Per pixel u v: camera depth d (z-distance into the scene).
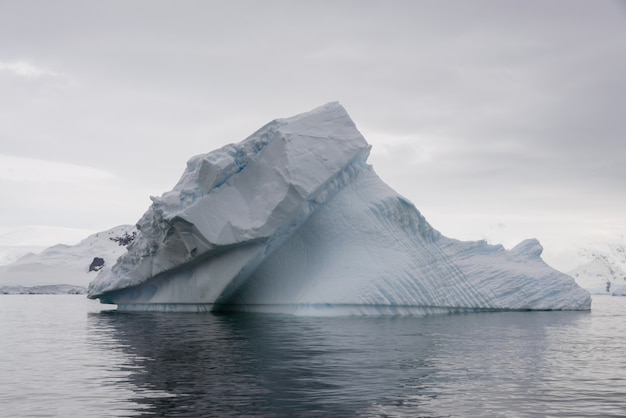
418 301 32.31
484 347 17.52
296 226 32.41
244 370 13.01
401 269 32.44
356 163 34.88
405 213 35.41
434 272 34.81
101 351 16.36
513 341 19.28
